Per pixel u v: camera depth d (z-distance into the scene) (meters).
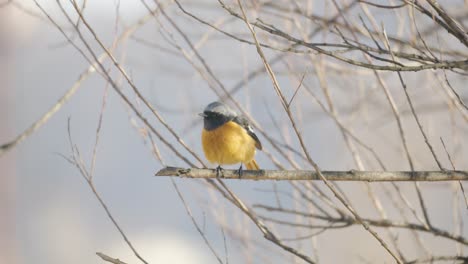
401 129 8.30
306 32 9.87
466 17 8.41
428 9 8.24
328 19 8.95
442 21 7.57
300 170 8.70
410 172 8.15
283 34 7.29
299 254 7.65
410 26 8.40
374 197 9.27
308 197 9.88
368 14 8.75
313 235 8.73
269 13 9.22
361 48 7.41
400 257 8.80
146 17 9.32
